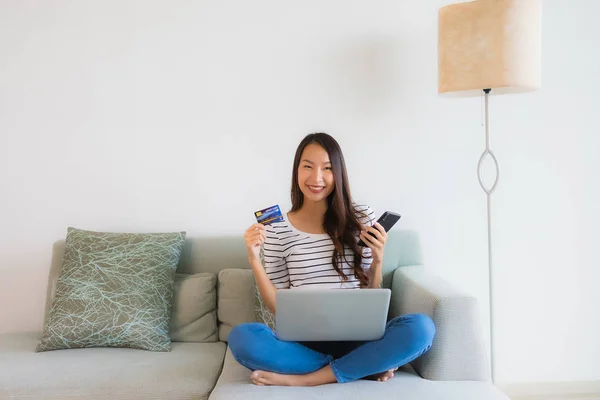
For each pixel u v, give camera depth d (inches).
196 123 109.7
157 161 109.9
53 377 79.7
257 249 84.7
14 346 94.3
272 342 77.0
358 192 111.7
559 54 112.0
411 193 111.8
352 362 76.5
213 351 92.4
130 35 108.5
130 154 109.6
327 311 73.7
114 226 110.1
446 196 112.3
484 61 91.4
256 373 76.5
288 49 109.7
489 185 112.7
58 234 109.8
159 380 79.4
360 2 110.0
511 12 90.2
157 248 98.3
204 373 82.0
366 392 73.4
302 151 87.6
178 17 108.7
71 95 108.7
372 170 111.3
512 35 90.5
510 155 112.4
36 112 108.5
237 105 109.7
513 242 113.3
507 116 112.0
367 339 75.9
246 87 109.7
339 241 86.2
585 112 112.9
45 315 99.8
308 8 109.5
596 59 112.3
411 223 112.2
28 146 108.7
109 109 109.0
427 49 110.5
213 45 109.2
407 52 110.4
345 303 73.4
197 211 110.6
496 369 114.9
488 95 103.1
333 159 85.9
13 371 81.7
